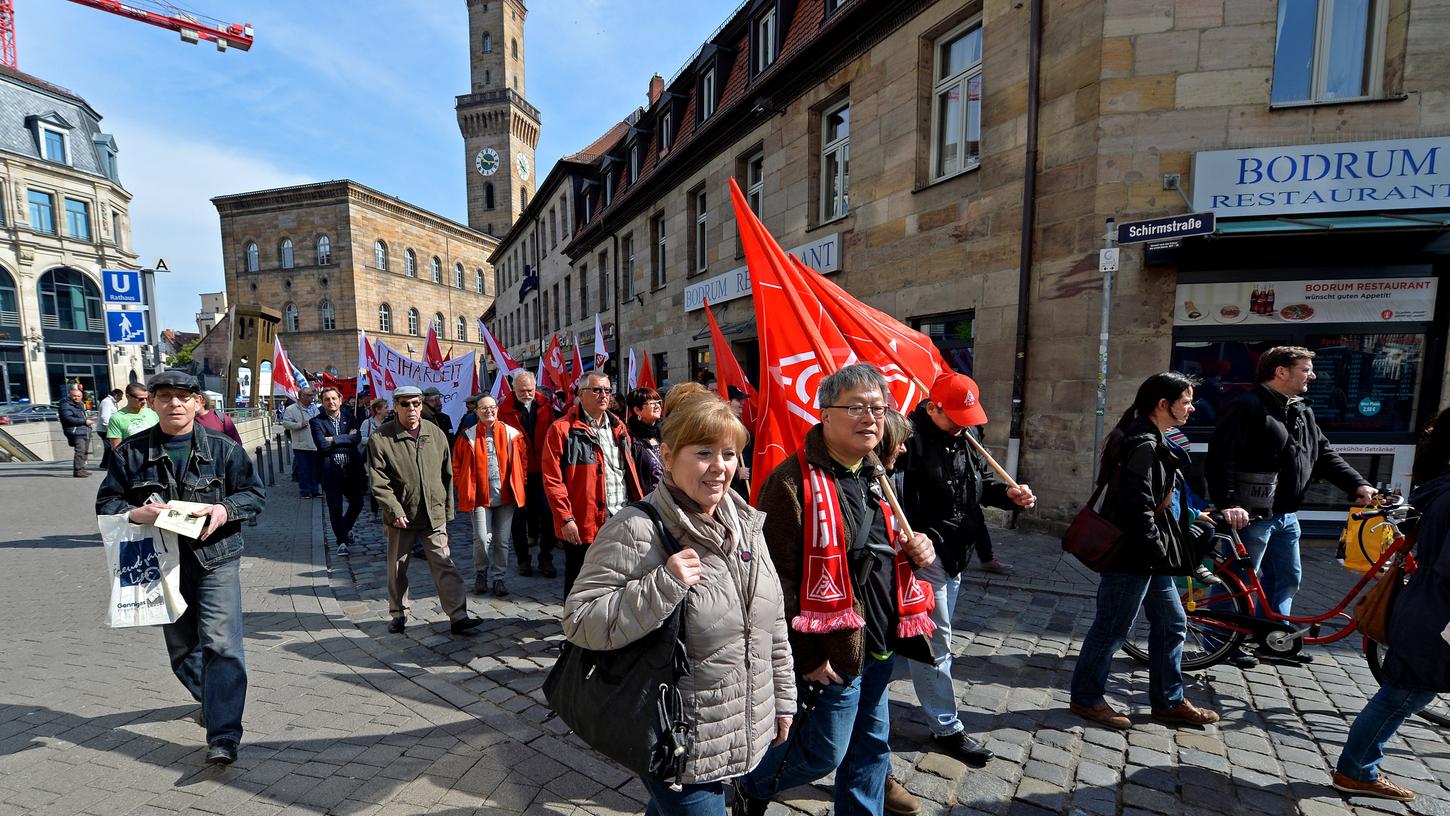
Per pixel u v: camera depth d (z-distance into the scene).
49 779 2.59
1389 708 2.39
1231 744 2.87
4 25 41.78
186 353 51.19
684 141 14.71
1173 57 6.20
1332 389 6.39
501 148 56.31
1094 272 6.51
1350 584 5.03
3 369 33.31
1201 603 3.57
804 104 10.62
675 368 15.45
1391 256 6.04
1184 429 6.53
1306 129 6.09
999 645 3.98
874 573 1.98
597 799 2.47
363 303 47.72
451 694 3.37
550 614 4.68
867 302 9.45
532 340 30.84
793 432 3.31
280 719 3.11
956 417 2.56
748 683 1.62
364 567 6.10
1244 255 6.12
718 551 1.61
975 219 7.70
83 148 37.31
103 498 2.65
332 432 9.23
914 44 8.48
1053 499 6.89
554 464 4.15
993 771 2.66
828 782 2.61
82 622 4.48
